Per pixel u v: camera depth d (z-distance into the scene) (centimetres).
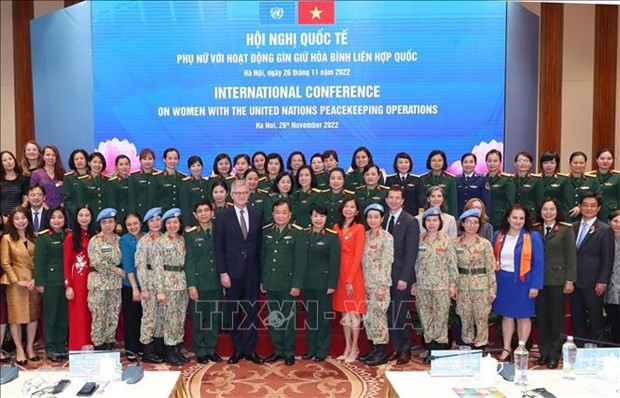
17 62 816
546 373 317
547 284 488
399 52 733
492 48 730
